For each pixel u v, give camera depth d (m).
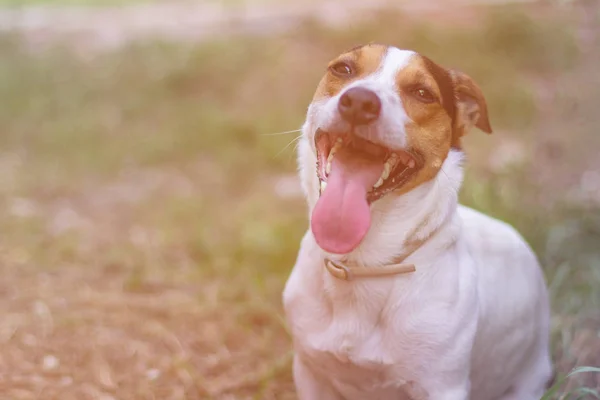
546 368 0.79
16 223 1.31
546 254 1.04
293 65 2.10
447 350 0.65
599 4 2.16
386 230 0.66
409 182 0.65
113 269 1.16
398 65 0.67
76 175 1.59
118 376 0.88
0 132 1.80
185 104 1.95
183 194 1.50
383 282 0.66
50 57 2.17
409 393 0.67
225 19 2.47
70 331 0.97
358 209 0.63
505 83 1.90
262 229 1.26
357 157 0.65
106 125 1.86
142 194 1.51
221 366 0.91
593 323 0.93
